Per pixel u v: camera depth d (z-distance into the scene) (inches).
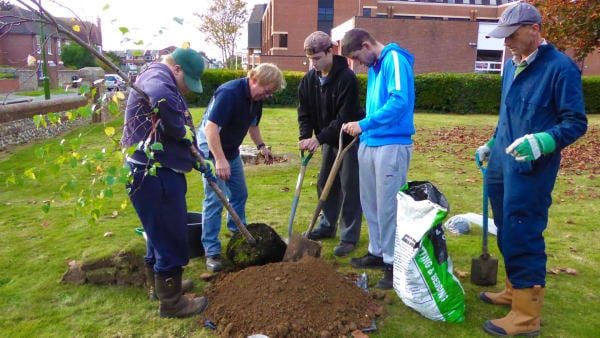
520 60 110.7
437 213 112.0
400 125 130.4
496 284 142.3
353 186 157.9
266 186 256.5
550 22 415.2
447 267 120.2
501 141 117.3
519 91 109.0
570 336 115.2
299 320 113.3
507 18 105.0
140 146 104.3
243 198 160.2
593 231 191.0
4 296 132.6
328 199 174.1
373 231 147.3
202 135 149.5
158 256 117.2
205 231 148.6
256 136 166.6
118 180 98.3
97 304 128.7
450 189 258.2
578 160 344.2
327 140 151.6
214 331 115.7
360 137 141.6
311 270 126.7
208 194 145.9
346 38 134.0
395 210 133.6
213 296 127.8
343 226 163.5
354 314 120.0
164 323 119.0
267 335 109.9
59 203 226.1
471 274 143.0
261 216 204.4
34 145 390.3
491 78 734.5
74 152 98.3
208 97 781.9
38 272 147.6
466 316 124.0
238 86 139.2
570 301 132.6
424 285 117.7
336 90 153.5
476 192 252.4
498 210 123.4
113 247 146.2
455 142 435.2
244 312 116.9
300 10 2015.3
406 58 131.4
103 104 101.2
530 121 106.8
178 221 115.1
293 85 784.3
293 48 2032.5
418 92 754.8
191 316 121.7
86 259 139.3
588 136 465.4
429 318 121.1
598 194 250.5
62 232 183.5
